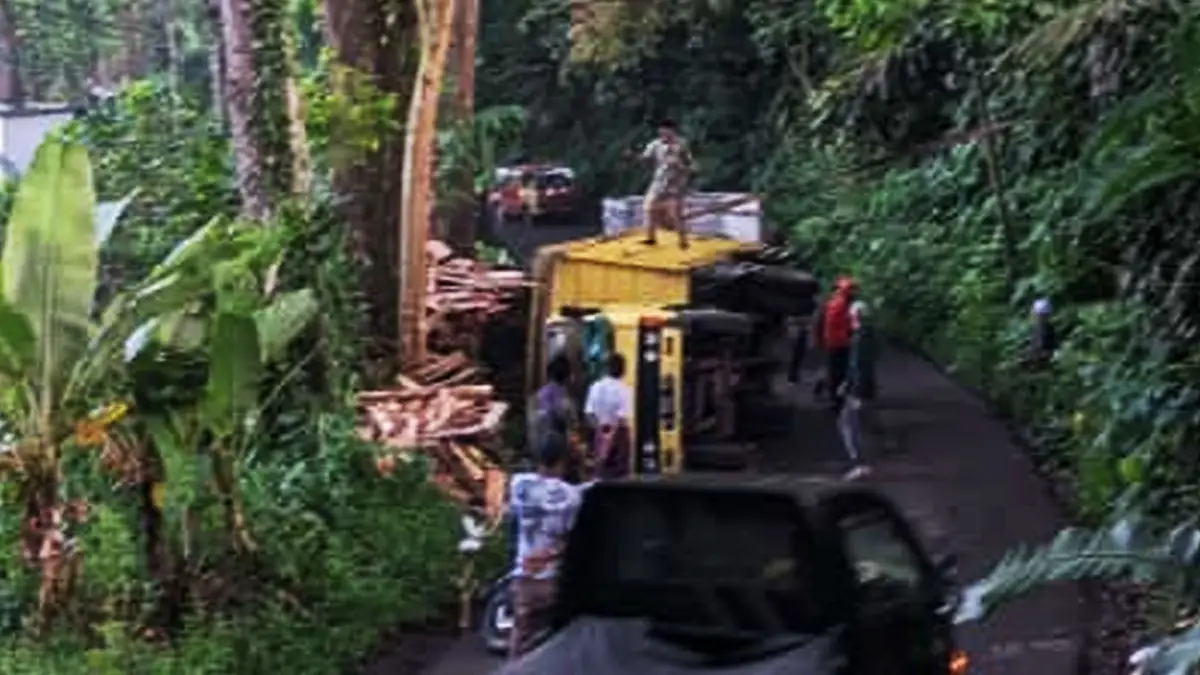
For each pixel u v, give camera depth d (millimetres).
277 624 12930
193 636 12469
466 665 13758
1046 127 18141
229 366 12570
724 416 21547
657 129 46500
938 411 24609
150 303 12312
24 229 11992
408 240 20000
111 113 22984
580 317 20875
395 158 19938
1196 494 13281
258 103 18250
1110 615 14148
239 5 18359
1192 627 8820
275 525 14141
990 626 13977
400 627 14422
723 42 45250
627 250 23953
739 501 9727
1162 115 12219
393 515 15672
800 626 9500
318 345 16875
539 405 17031
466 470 17312
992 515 18297
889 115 21297
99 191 20250
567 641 9625
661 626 9781
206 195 20312
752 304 23938
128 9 50812
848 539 9703
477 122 28875
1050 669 12977
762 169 44094
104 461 13117
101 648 12227
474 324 22359
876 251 32656
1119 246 14523
